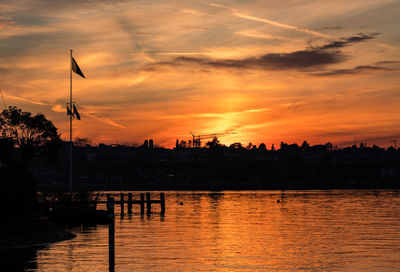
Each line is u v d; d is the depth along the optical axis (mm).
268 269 29891
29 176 45312
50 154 70312
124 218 64312
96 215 58281
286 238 43031
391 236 44219
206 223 56781
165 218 64188
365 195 153750
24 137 69000
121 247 38000
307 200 118750
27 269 29891
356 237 43625
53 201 62812
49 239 41219
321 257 33594
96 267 30484
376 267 30391
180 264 31391
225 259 32969
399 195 152125
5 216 41875
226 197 142000
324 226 53250
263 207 89438
